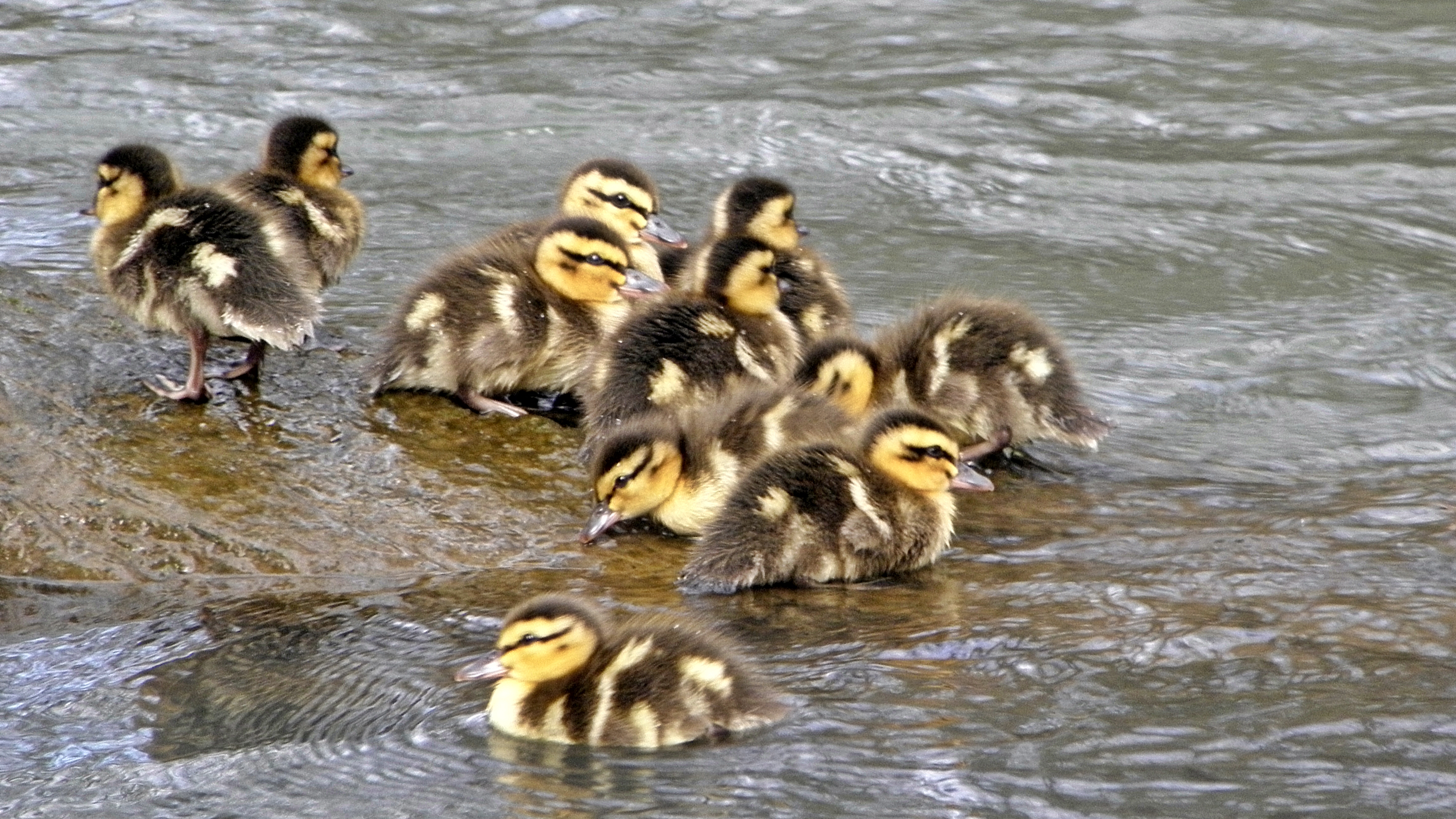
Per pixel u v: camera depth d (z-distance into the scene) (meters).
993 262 18.36
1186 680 9.30
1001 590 10.68
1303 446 13.87
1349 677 9.33
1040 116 22.20
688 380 12.74
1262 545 11.38
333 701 9.24
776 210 15.08
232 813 8.21
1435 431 14.21
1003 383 12.99
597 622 9.26
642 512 11.41
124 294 12.72
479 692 9.38
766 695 9.05
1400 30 24.70
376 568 10.81
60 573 10.62
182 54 23.47
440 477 11.97
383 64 23.42
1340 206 19.78
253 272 12.47
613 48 24.19
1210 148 21.33
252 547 10.91
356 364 13.91
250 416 12.66
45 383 12.84
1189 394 14.99
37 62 22.92
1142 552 11.31
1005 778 8.36
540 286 13.48
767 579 10.79
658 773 8.54
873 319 16.69
